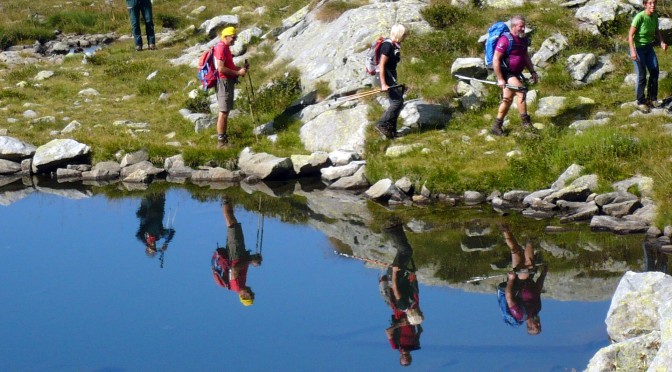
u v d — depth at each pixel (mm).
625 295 9359
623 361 8250
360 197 15531
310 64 19953
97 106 21141
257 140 17984
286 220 14766
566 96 16844
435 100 17438
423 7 20391
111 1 34219
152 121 19812
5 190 17094
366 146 16734
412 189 15211
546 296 10945
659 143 14172
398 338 10109
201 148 17781
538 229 13250
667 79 16859
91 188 17156
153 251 13727
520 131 15656
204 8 30984
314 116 18016
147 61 24719
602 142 14406
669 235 12328
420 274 12047
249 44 23531
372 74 16344
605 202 13406
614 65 17531
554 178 14336
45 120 19844
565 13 19312
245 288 12039
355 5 21750
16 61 26656
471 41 18562
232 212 15344
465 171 14977
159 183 17234
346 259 12812
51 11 32719
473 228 13586
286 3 27047
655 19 15586
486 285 11477
